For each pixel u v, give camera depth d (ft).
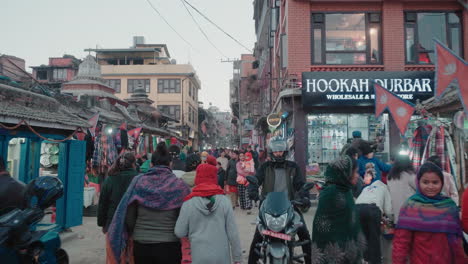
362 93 36.65
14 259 8.57
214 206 9.77
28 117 19.08
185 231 9.78
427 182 8.84
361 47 40.50
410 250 9.01
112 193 13.60
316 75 37.06
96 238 22.45
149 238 10.00
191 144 148.56
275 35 57.98
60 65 132.36
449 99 23.32
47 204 9.44
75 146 24.72
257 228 12.92
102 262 17.33
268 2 66.54
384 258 14.75
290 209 12.35
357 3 40.60
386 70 39.63
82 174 25.31
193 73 145.59
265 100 75.51
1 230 8.32
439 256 8.39
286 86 40.37
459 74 16.87
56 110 24.59
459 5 40.24
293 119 38.83
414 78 36.96
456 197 14.78
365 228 14.28
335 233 11.34
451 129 23.32
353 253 11.25
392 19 40.11
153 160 11.25
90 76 60.23
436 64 17.58
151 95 144.87
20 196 10.14
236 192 35.17
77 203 24.67
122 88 145.38
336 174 11.68
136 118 60.85
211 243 9.56
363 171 17.72
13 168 29.48
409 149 24.97
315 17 40.65
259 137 89.51
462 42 40.16
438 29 40.52
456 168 22.79
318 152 38.75
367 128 38.88
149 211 10.20
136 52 153.99
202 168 10.37
